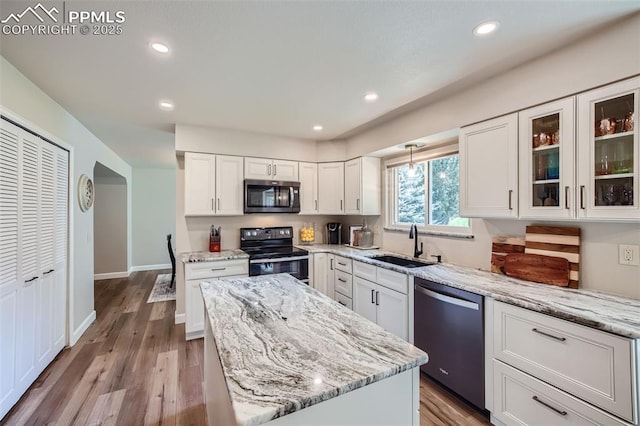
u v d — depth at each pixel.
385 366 0.97
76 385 2.29
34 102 2.27
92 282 3.64
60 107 2.71
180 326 3.52
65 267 2.88
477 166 2.25
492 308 1.82
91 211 3.60
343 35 1.65
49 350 2.57
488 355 1.84
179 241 3.65
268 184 3.67
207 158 3.45
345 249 3.79
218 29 1.58
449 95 2.48
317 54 1.85
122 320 3.72
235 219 3.96
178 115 3.00
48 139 2.49
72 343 2.97
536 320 1.59
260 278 2.21
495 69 2.04
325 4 1.39
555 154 1.85
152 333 3.32
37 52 1.81
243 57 1.87
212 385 1.57
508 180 2.04
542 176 1.91
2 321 1.92
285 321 1.36
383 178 3.79
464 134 2.35
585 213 1.67
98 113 2.92
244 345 1.11
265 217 4.14
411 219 3.46
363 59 1.91
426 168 3.21
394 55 1.85
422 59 1.91
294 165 3.98
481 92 2.22
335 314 1.46
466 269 2.53
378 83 2.25
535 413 1.60
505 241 2.33
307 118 3.11
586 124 1.66
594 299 1.65
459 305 2.01
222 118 3.10
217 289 1.89
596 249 1.82
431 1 1.37
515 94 2.00
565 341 1.47
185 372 2.50
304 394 0.81
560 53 1.77
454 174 2.93
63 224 2.83
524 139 1.95
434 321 2.21
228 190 3.56
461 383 2.02
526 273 2.12
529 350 1.63
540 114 1.87
